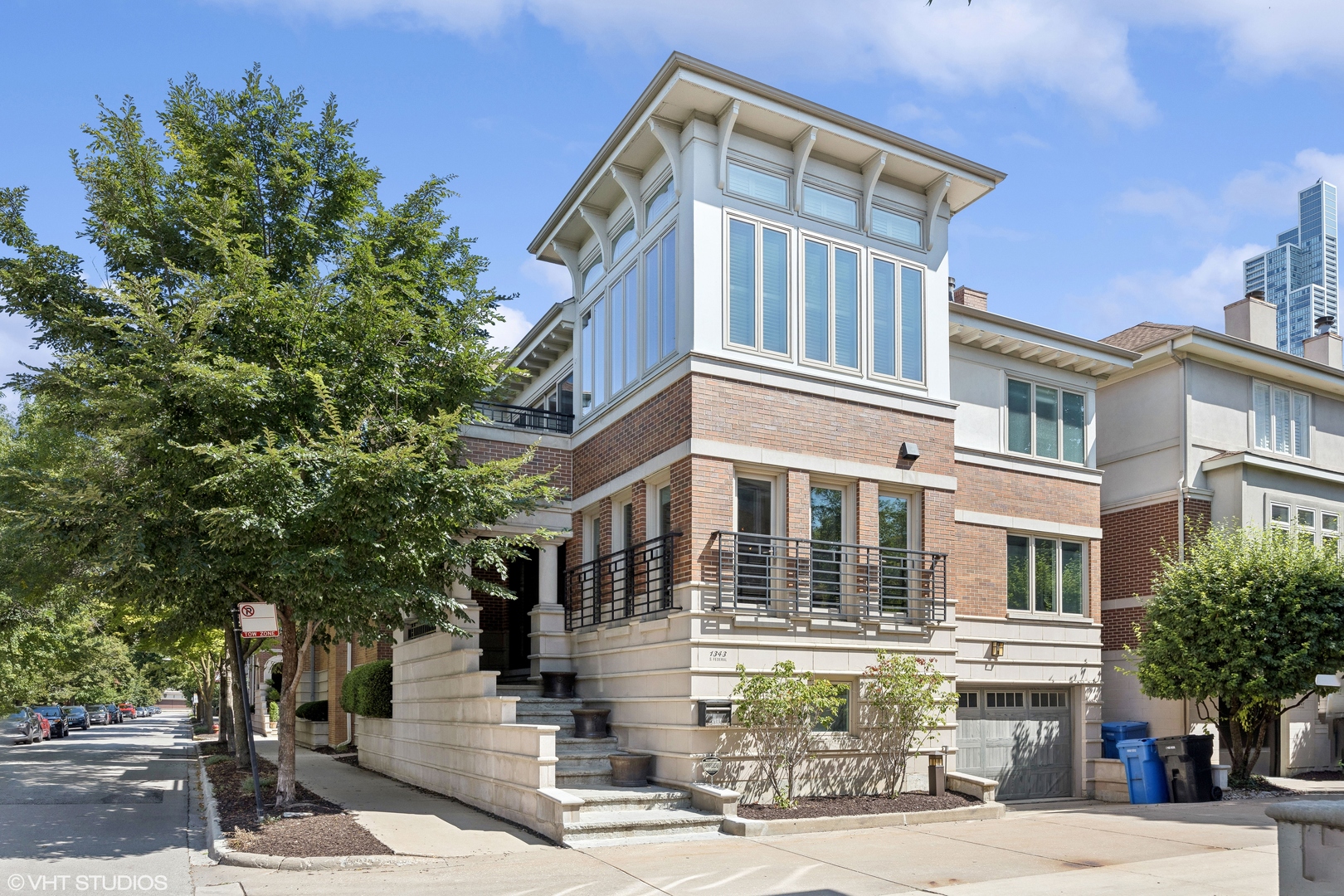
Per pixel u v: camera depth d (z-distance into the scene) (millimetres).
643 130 15906
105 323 12484
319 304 13781
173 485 12734
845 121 16000
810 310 15984
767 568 14734
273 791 15570
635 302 17016
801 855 11367
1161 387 22062
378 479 12039
